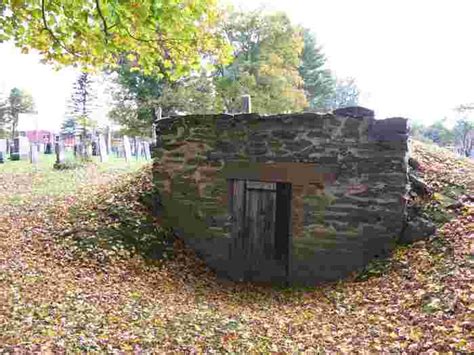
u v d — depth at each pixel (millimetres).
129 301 5555
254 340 4617
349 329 4840
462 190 7332
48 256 6777
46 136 30172
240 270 8211
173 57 6320
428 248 6359
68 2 5305
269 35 21297
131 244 7656
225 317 5438
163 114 20719
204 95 20359
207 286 7387
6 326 4109
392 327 4594
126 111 22281
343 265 7223
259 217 8203
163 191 8625
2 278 5492
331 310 5695
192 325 4926
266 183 8164
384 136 6945
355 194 7133
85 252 7062
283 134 7566
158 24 5504
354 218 7145
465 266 5379
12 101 42969
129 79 21422
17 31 5949
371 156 7027
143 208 8617
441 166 8281
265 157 7711
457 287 4926
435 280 5395
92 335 4211
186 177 8406
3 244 7012
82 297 5340
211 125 8133
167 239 8250
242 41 21328
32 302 4852
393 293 5609
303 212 7445
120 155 22594
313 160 7363
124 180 10398
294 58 22531
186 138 8367
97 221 8047
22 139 19344
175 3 5277
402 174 6887
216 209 8203
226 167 8039
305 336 4777
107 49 5777
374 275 6512
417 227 6773
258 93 20344
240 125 7887
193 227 8375
